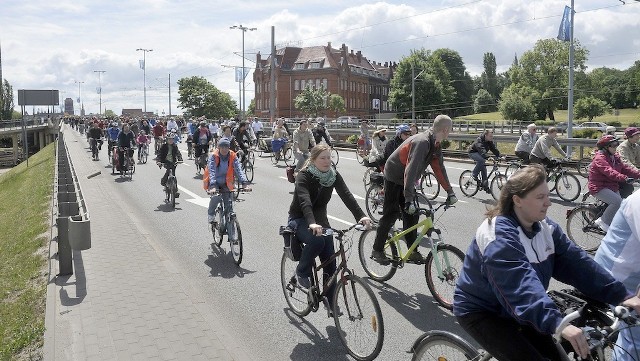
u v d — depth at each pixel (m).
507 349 2.88
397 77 95.56
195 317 5.59
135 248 8.44
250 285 7.01
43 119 90.00
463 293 3.07
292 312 6.02
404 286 6.78
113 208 12.19
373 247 6.77
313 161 5.19
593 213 8.49
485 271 2.86
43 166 28.48
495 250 2.80
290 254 5.47
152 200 14.20
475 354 3.12
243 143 18.38
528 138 14.39
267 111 115.88
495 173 13.93
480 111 116.12
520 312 2.67
